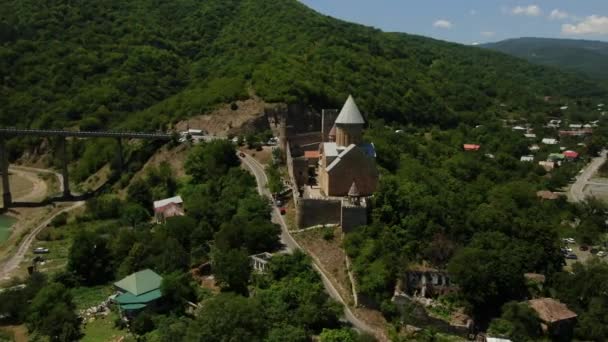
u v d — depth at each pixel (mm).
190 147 148375
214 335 60781
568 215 138500
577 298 84875
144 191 130500
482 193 126125
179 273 82812
